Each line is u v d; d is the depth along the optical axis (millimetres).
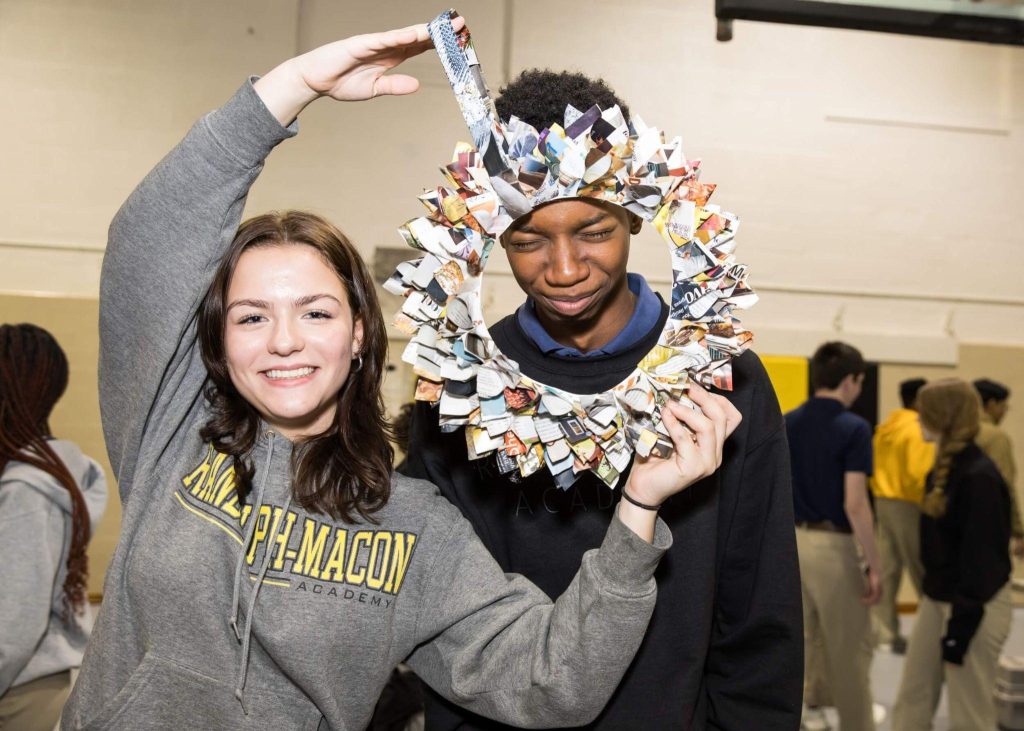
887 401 5383
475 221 1024
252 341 1058
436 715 1218
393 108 4973
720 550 1211
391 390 4781
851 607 3316
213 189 1040
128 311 1067
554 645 1018
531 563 1198
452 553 1129
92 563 4641
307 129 4922
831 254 5398
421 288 1053
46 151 4770
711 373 1067
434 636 1125
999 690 3682
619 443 1070
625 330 1141
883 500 4824
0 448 1662
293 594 1059
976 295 5523
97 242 4793
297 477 1101
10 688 1655
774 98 5312
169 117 4820
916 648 3432
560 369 1139
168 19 4816
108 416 1126
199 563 1046
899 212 5461
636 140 1007
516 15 5000
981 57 5535
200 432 1125
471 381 1076
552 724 1043
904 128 5457
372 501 1119
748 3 1918
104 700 1031
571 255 1013
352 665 1069
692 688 1176
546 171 979
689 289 1064
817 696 3424
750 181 5301
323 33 4875
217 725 1031
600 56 5086
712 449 1000
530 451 1094
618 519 1006
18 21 4758
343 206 4930
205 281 1072
